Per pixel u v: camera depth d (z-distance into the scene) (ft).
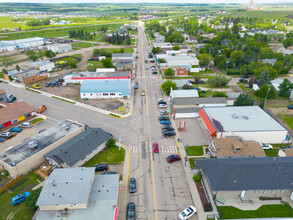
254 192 124.88
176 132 197.06
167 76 352.90
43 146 159.53
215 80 305.12
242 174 126.11
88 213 106.52
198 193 130.62
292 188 120.98
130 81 314.14
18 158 147.54
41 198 107.34
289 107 240.94
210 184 124.88
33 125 212.84
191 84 296.71
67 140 173.47
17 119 214.28
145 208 121.49
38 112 235.61
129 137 189.47
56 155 146.92
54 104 257.34
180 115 220.43
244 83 322.34
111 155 165.99
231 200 126.00
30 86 316.40
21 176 143.64
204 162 139.85
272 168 128.67
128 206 119.55
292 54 424.05
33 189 135.23
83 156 153.58
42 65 371.15
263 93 266.16
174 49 508.12
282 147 172.55
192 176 144.15
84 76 312.71
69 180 117.19
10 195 131.64
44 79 345.92
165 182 139.95
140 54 508.94
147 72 376.27
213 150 160.35
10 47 562.25
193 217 115.85
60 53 523.70
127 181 140.36
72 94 286.05
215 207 120.88
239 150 154.30
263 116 195.83
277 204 122.83
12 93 291.99
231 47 526.16
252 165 129.70
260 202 124.16
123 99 268.41
